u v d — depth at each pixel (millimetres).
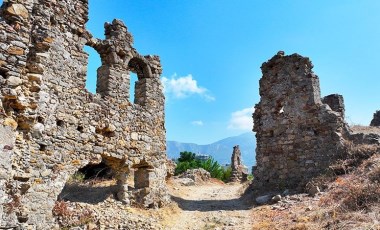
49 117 9492
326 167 14953
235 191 20047
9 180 8133
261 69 18031
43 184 9078
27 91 8406
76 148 10305
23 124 8500
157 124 13906
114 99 11969
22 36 7688
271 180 16391
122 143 12000
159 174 13500
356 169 13430
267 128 17078
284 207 12547
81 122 10594
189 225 11828
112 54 12172
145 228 11102
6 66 7457
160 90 14422
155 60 14383
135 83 14164
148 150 13102
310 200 12430
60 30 10203
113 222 10641
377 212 8750
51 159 9406
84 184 15109
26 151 8680
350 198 10031
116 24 12641
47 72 9539
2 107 7379
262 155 16984
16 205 8203
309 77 16281
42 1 9266
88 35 11438
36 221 8688
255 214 12617
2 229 7730
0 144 6758
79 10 11094
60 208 9625
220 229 11078
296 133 16125
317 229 8867
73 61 10633
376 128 21469
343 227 8312
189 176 25562
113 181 15688
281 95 16922
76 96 10562
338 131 15359
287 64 17016
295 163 15875
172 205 13617
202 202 15875
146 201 12516
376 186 10102
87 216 10125
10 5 7582
